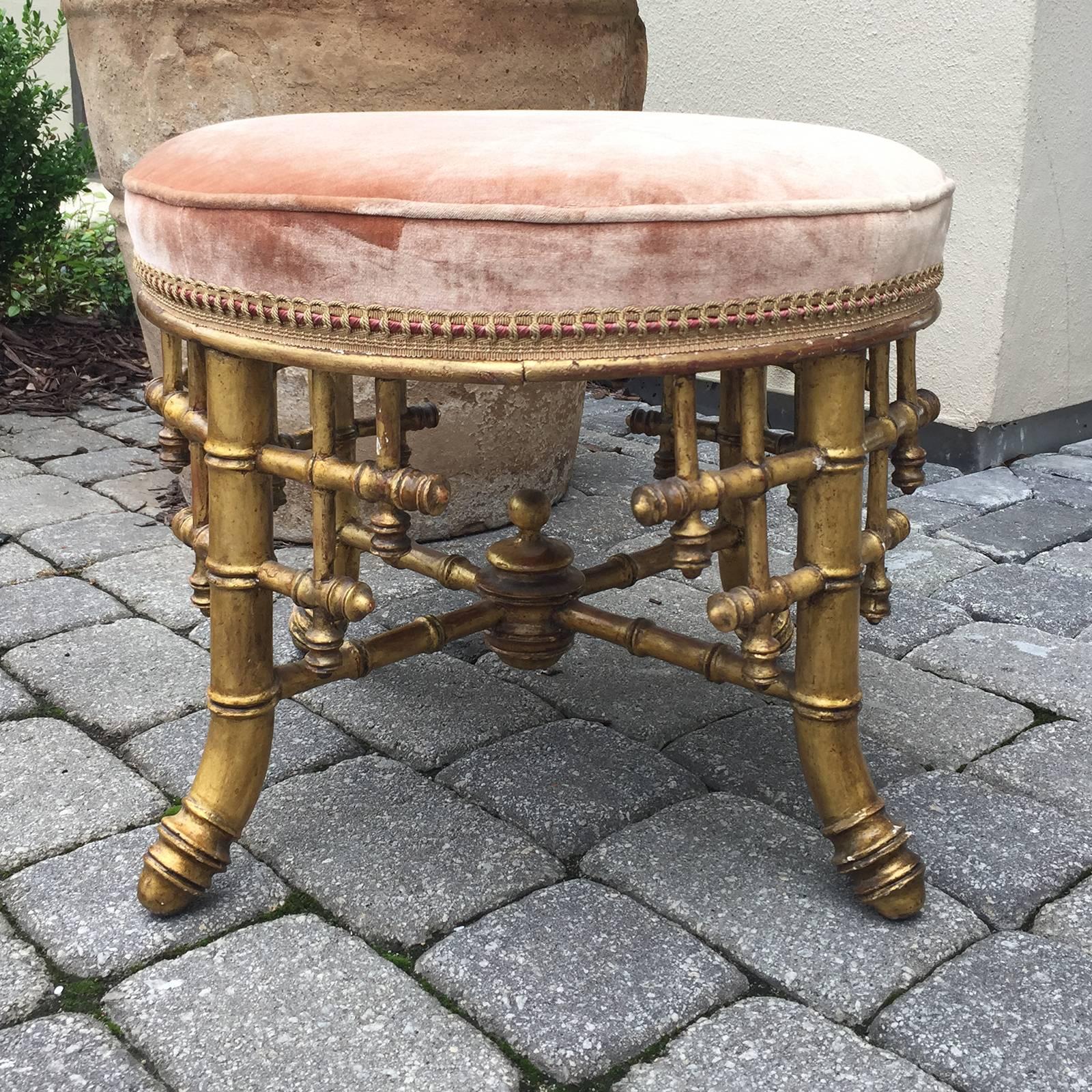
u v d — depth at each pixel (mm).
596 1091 950
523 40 1985
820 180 981
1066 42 2557
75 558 2109
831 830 1145
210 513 1114
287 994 1049
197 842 1144
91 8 2062
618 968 1076
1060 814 1334
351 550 1487
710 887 1191
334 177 928
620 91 2211
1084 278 2832
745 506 1038
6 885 1207
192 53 1949
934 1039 993
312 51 1905
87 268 3768
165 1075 963
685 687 1657
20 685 1646
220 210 966
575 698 1619
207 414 1089
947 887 1202
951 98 2625
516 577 1419
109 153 2180
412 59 1923
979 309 2674
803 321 979
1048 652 1760
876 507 1188
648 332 923
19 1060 976
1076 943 1121
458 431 2143
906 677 1678
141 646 1771
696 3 3010
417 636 1344
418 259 900
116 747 1500
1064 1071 961
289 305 952
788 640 1243
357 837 1284
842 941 1112
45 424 2986
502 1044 999
